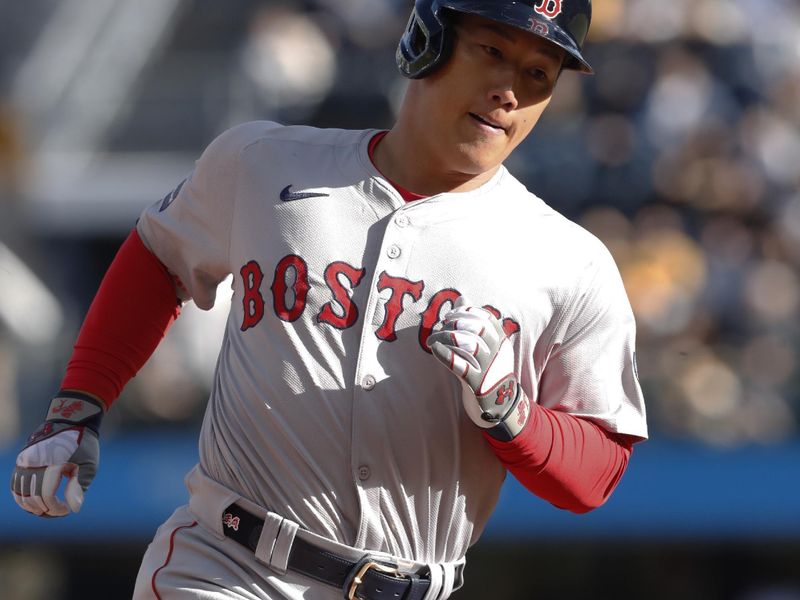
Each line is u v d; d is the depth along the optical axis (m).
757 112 40.62
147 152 45.25
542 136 38.84
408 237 9.64
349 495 9.66
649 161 38.44
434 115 9.57
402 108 10.02
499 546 30.77
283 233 9.84
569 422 9.87
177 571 10.08
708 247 37.09
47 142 45.78
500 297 9.59
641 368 31.61
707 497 27.20
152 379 30.98
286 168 10.05
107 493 27.77
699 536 27.19
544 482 9.79
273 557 9.74
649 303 34.38
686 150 38.69
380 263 9.59
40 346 32.56
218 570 9.93
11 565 30.09
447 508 9.95
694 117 39.16
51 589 30.62
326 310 9.63
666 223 37.66
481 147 9.52
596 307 9.90
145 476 27.98
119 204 43.94
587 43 39.97
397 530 9.80
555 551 31.25
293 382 9.62
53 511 10.48
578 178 38.59
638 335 33.53
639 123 38.84
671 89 39.22
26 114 46.16
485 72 9.35
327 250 9.71
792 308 35.91
